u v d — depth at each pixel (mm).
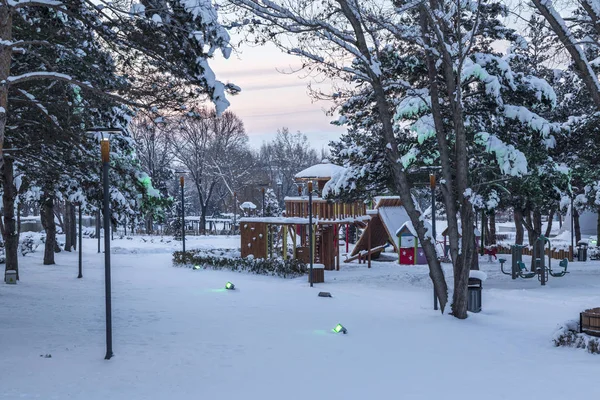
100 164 20359
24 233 55156
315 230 34688
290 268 30172
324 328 15266
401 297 22734
